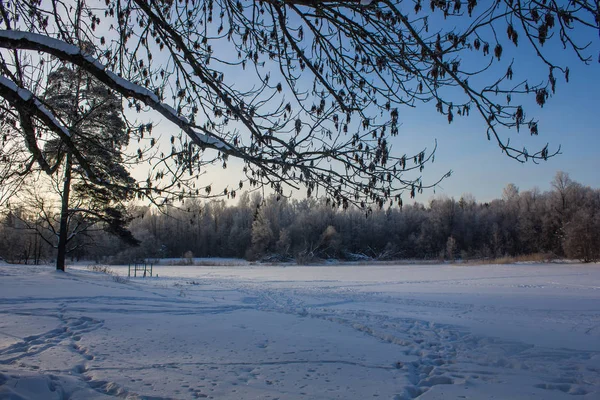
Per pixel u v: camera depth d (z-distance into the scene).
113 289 18.61
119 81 4.72
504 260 58.75
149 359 7.22
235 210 92.00
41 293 15.86
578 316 14.22
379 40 4.88
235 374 6.41
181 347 8.22
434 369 7.18
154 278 35.84
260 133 4.72
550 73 3.70
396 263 66.75
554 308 16.36
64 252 27.64
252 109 5.00
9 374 5.39
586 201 72.81
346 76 5.30
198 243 84.69
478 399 5.64
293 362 7.25
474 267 50.84
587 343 9.45
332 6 4.72
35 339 8.58
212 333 9.70
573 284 28.16
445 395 5.78
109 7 5.44
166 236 78.94
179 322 11.18
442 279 33.72
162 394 5.31
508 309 15.99
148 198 4.95
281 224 81.31
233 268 56.47
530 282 29.94
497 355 8.21
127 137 5.29
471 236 79.56
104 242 61.44
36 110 4.94
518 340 9.73
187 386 5.70
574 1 3.54
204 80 4.98
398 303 17.83
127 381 5.84
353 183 4.36
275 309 14.88
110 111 5.54
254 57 5.41
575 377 6.75
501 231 78.62
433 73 4.39
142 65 5.49
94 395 5.21
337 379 6.28
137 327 10.22
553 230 72.19
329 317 12.61
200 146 4.77
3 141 6.09
